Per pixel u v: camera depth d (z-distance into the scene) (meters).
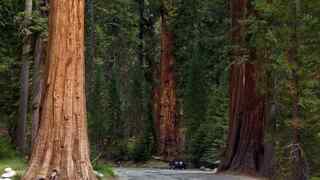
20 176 19.14
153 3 54.81
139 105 60.59
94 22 50.00
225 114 51.03
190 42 52.41
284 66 22.62
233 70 33.94
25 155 31.86
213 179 27.16
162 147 53.81
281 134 24.70
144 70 59.50
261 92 27.19
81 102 18.52
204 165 48.94
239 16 32.88
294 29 22.83
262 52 27.14
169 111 54.28
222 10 46.31
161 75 54.66
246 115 32.69
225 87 50.53
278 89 23.80
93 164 23.53
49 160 17.91
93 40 47.12
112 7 56.88
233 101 33.75
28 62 33.84
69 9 18.45
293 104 22.95
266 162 30.27
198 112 52.16
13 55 35.28
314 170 25.12
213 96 52.16
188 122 52.78
